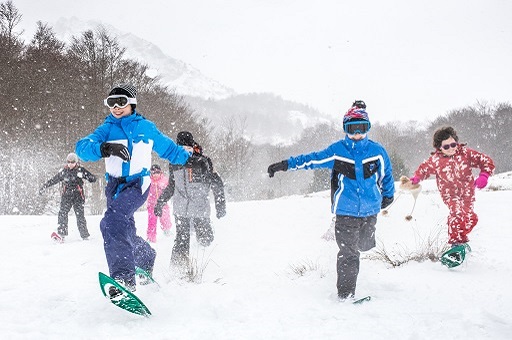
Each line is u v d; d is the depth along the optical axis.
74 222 10.90
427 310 3.50
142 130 3.91
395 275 4.54
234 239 7.11
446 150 5.27
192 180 5.59
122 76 33.81
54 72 32.06
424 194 11.84
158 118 35.88
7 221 11.27
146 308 3.34
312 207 10.25
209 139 42.78
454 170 5.29
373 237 4.23
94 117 31.19
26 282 4.55
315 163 4.11
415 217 7.91
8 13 34.06
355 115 3.99
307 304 3.76
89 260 5.79
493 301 3.65
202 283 4.46
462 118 79.50
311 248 6.26
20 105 29.56
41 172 29.00
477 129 77.00
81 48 33.75
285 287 4.34
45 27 36.97
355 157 4.02
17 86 30.08
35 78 31.25
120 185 3.88
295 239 6.98
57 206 29.97
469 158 5.27
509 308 3.48
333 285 4.38
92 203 28.58
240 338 2.95
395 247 5.82
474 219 5.15
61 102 30.92
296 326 3.19
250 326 3.20
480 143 76.06
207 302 3.76
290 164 4.15
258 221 8.74
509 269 4.60
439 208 8.64
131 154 3.85
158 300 3.79
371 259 5.23
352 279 3.88
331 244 6.47
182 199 5.46
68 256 6.14
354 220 4.00
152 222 7.41
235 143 46.09
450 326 3.12
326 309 3.60
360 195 3.98
